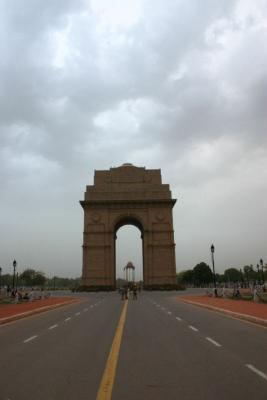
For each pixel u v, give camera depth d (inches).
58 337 863.1
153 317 1322.6
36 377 499.5
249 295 2682.1
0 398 411.5
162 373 517.3
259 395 416.5
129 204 4407.0
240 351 664.4
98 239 4323.3
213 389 440.5
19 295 2591.0
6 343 781.3
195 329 974.4
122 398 411.5
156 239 4335.6
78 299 2792.8
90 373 520.7
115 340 807.7
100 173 4503.0
